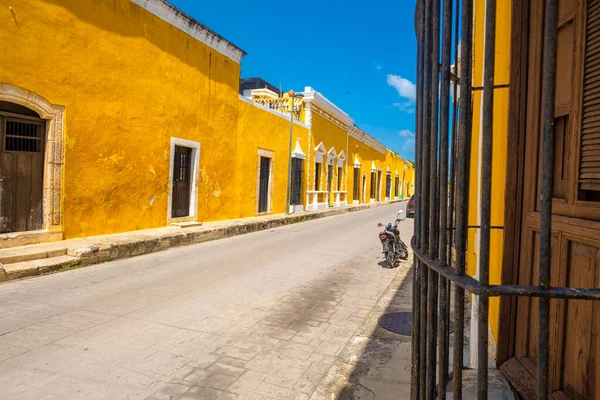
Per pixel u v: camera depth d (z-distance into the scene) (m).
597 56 1.63
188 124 12.36
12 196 7.67
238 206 15.57
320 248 11.01
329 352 4.23
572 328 1.81
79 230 8.89
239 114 15.28
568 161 1.90
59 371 3.55
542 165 1.12
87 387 3.31
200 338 4.45
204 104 13.10
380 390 3.41
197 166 12.91
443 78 1.62
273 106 22.59
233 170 15.05
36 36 7.74
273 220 15.93
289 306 5.77
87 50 8.84
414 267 2.22
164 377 3.54
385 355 4.11
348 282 7.32
